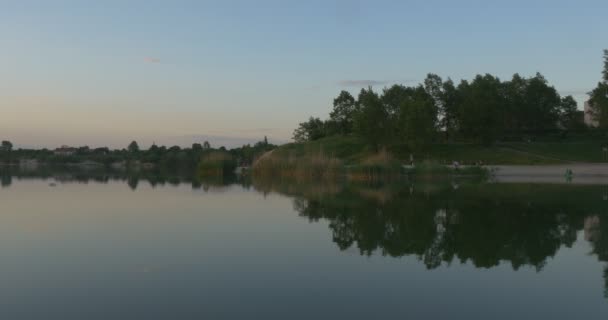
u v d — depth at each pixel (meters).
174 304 7.16
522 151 77.00
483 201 21.25
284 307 7.06
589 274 8.97
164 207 18.94
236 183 34.47
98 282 8.25
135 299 7.37
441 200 21.61
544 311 6.99
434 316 6.74
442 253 10.63
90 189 27.88
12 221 14.97
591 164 62.16
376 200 21.83
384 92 81.50
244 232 13.15
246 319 6.56
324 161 41.53
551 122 96.56
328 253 10.58
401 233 13.10
